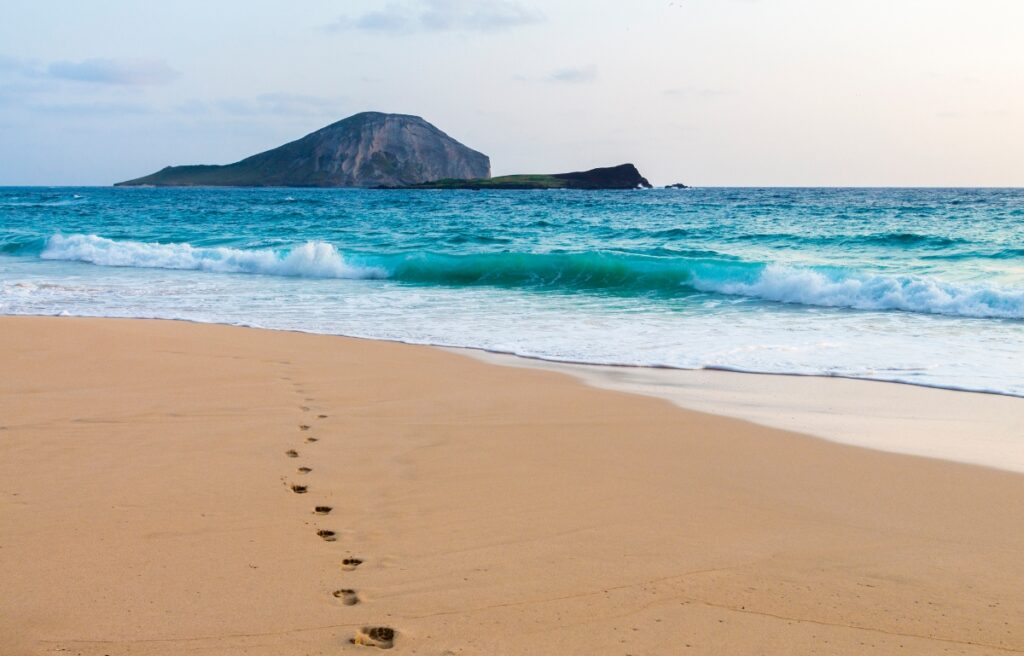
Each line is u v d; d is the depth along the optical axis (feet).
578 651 9.75
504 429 20.70
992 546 13.38
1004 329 37.68
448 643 9.90
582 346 33.42
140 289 53.78
